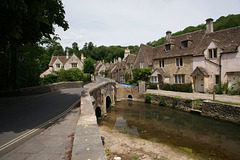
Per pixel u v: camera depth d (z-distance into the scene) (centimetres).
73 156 273
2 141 511
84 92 1187
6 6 555
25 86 1961
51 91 2102
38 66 2406
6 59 1709
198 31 2536
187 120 1483
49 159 392
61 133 576
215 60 2027
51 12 977
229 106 1351
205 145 972
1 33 746
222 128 1241
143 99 2594
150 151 816
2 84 1686
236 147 941
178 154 828
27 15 688
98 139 350
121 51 11581
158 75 2850
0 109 999
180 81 2538
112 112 1969
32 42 987
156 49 3291
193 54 2273
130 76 3931
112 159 668
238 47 1795
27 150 444
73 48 11562
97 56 12025
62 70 3441
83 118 529
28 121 735
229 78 1897
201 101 1689
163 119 1562
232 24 3844
